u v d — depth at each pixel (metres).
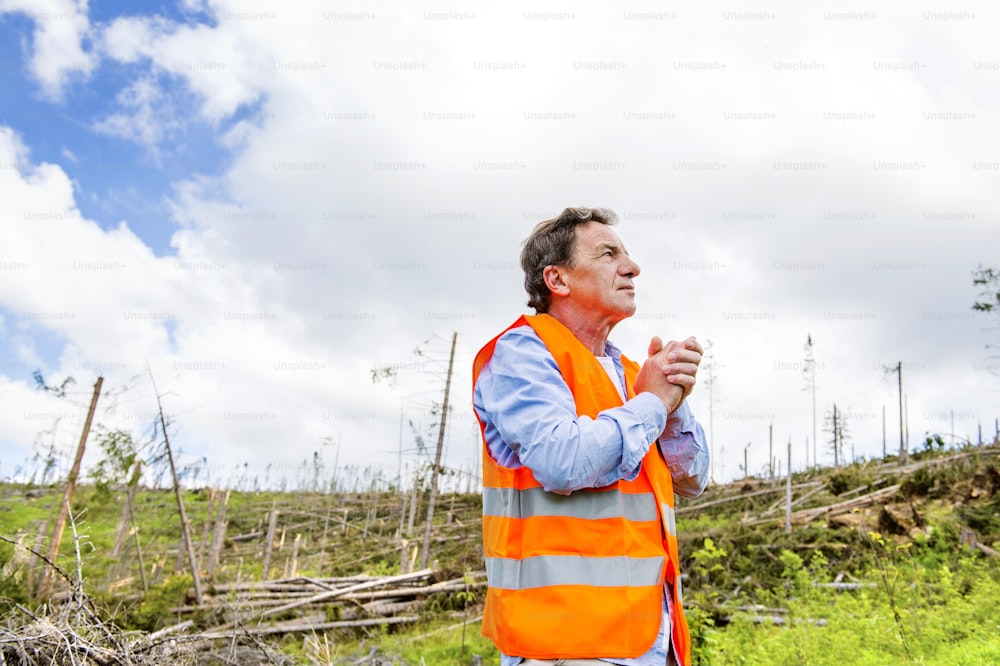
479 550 21.31
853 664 6.00
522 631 1.62
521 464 1.74
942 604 8.46
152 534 22.75
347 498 43.34
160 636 5.58
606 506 1.71
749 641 7.91
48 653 4.46
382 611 15.32
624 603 1.61
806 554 14.23
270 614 14.25
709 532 16.80
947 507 14.62
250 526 36.34
